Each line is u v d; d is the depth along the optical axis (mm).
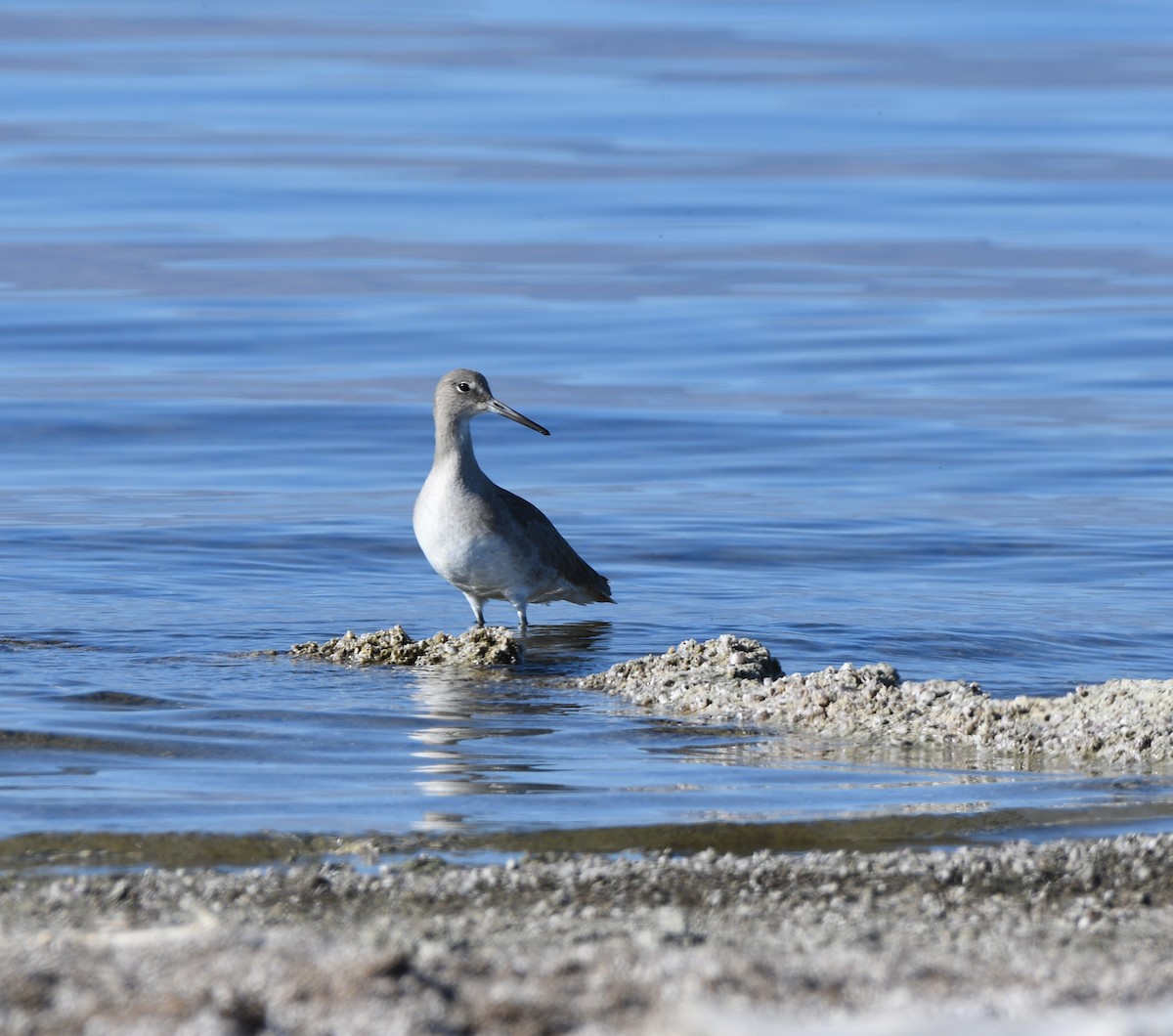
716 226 38500
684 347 28438
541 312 30500
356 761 10648
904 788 10133
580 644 14547
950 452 22484
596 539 18406
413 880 8133
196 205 39438
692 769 10570
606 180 43438
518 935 7160
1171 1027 5789
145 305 30328
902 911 7730
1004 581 16734
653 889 8023
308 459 21969
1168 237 38188
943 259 35688
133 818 9289
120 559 17000
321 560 17375
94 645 13773
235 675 12938
